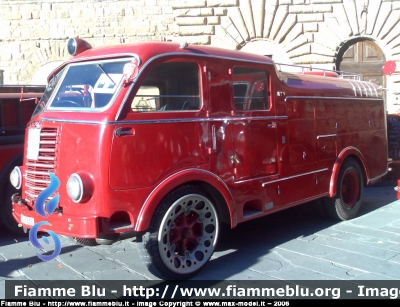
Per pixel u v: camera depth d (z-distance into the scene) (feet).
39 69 46.37
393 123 33.76
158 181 14.67
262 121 18.19
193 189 15.62
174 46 15.81
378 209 26.03
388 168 27.14
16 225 20.89
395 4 41.55
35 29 46.09
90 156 13.96
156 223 14.64
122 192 13.94
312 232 21.65
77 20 45.65
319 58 42.96
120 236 14.33
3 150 20.35
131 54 15.02
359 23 42.19
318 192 21.18
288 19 42.78
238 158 17.13
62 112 15.42
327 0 42.24
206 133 16.06
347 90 23.39
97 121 13.94
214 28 43.47
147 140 14.47
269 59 18.95
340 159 22.30
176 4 43.27
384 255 18.21
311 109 20.75
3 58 46.55
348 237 20.70
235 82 17.34
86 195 13.87
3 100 21.08
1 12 46.16
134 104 14.47
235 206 16.90
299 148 20.04
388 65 32.07
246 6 42.75
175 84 15.60
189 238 15.88
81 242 17.57
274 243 20.04
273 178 18.66
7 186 20.43
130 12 45.09
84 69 16.21
